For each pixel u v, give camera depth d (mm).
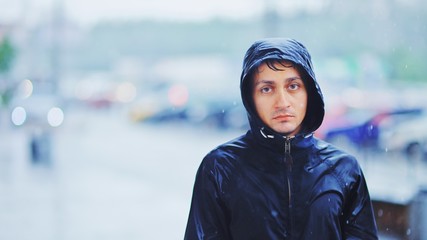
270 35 22984
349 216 2434
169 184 12117
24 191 11266
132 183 12234
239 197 2350
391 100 21516
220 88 28359
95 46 65000
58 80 27406
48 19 31953
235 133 22812
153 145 19516
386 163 13773
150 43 64812
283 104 2367
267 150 2387
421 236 5582
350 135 15828
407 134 14781
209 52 61844
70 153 17484
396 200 5672
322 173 2381
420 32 27922
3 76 24203
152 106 27516
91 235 8008
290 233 2314
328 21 31922
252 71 2395
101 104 37875
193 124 25516
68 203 10172
